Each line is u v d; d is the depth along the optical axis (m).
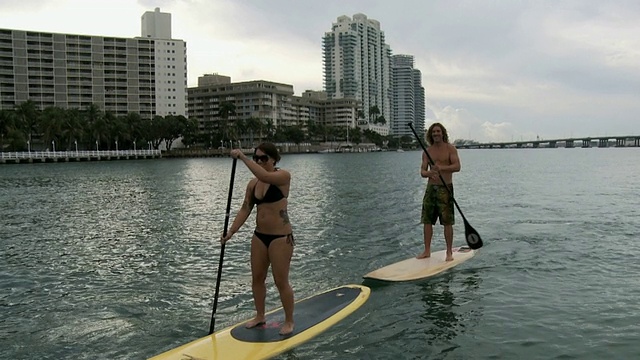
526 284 8.91
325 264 10.87
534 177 39.06
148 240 14.51
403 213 18.77
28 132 110.62
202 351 6.07
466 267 10.08
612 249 11.51
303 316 7.18
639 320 7.10
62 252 13.09
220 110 160.50
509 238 12.98
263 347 6.20
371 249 12.31
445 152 10.16
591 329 6.83
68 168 78.12
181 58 170.25
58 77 152.25
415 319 7.33
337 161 102.56
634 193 24.56
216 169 71.06
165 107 168.25
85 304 8.65
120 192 32.62
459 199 23.33
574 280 9.10
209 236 14.91
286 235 6.34
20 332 7.41
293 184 35.81
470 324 7.11
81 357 6.52
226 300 8.64
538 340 6.52
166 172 62.44
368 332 6.86
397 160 105.44
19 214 21.48
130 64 162.00
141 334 7.24
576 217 16.55
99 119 122.19
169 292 9.22
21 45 147.00
